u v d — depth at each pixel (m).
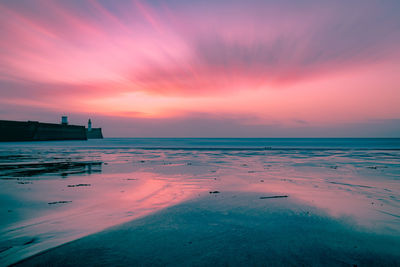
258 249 4.91
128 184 12.98
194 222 6.64
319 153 40.09
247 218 7.00
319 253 4.74
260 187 12.00
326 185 12.57
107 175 16.34
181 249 4.90
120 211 7.89
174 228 6.16
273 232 5.88
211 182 13.55
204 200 9.29
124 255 4.63
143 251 4.80
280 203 8.77
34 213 7.79
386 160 27.72
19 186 12.46
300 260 4.45
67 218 7.19
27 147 59.12
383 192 10.80
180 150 48.91
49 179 14.70
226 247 5.00
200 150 49.34
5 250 4.91
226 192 10.81
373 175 16.23
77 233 5.87
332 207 8.22
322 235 5.70
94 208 8.32
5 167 20.97
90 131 195.50
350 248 4.99
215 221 6.73
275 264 4.29
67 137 133.00
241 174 16.75
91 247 5.01
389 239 5.46
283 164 23.50
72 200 9.51
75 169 19.59
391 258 4.55
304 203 8.77
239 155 35.69
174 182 13.55
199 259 4.46
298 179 14.57
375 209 7.99
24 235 5.79
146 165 22.62
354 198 9.60
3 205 8.80
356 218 7.02
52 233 5.90
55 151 44.44
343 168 20.22
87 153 39.41
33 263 4.31
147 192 10.91
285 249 4.92
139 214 7.50
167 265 4.24
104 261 4.38
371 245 5.13
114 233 5.82
